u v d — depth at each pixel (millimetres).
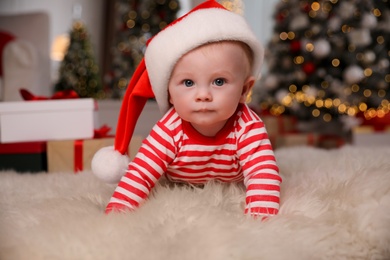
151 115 2271
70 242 553
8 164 1299
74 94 1414
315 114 3043
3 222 636
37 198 832
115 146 833
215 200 728
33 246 551
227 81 706
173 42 704
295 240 578
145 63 792
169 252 525
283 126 3039
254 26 4418
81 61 3590
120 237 564
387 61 3021
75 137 1337
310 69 3006
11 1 4332
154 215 627
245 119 777
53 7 4422
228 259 517
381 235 606
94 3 4637
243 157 764
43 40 3520
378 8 3012
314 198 709
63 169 1267
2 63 3172
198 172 804
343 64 3004
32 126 1327
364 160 1015
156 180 775
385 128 2580
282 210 701
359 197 678
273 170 737
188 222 597
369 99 2955
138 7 3615
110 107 2150
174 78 723
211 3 812
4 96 3057
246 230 580
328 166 1004
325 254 582
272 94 3277
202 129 759
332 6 3000
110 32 4668
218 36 695
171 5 3594
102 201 810
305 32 3059
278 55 3211
